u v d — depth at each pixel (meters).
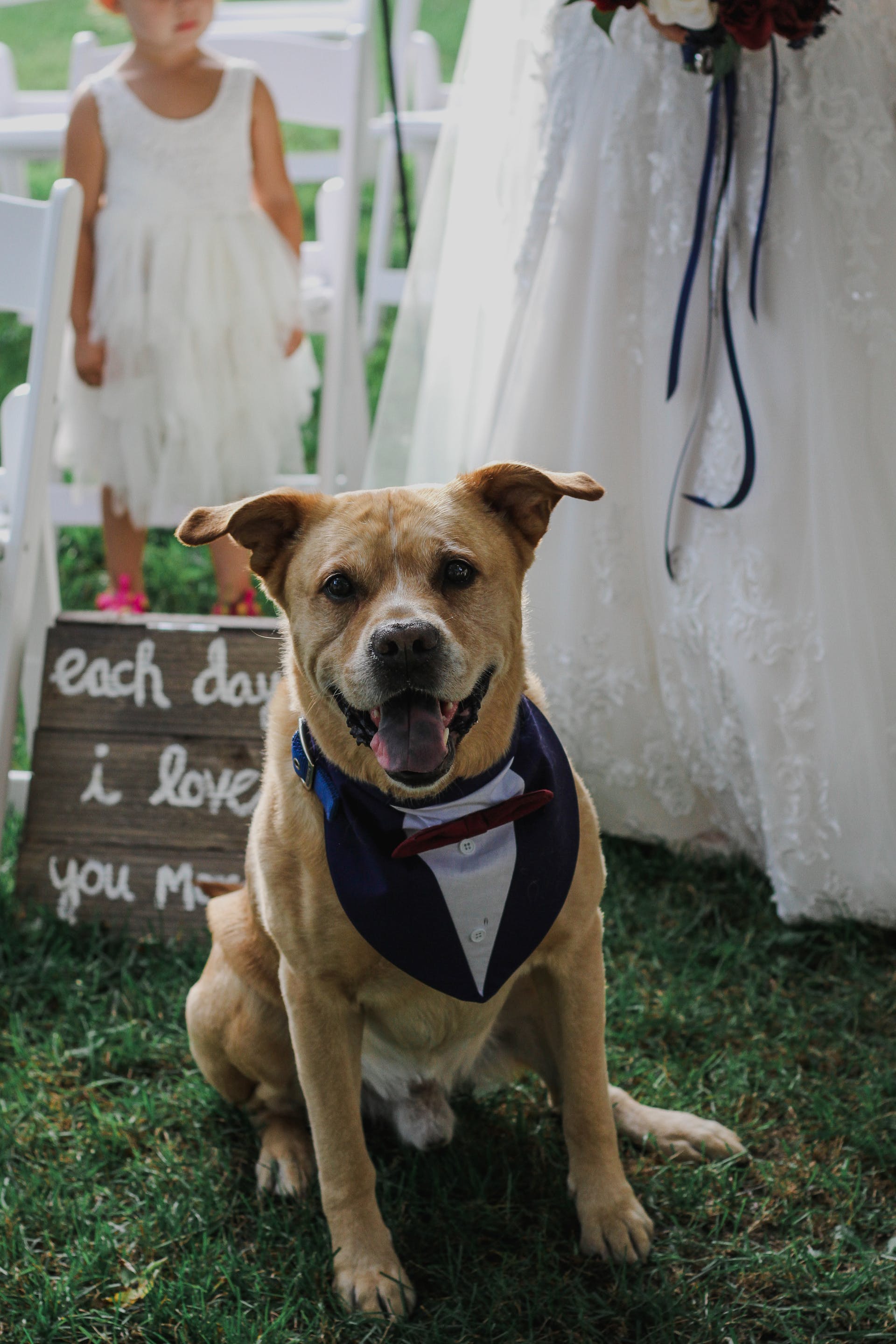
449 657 1.84
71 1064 2.74
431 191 3.61
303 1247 2.16
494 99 3.30
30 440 3.06
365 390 4.64
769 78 2.67
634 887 3.21
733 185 2.77
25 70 11.12
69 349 3.99
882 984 2.79
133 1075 2.72
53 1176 2.37
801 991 2.80
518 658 2.06
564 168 2.97
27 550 3.11
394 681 1.83
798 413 2.72
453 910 1.92
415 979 2.02
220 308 3.82
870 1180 2.26
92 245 3.80
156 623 3.26
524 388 3.08
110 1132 2.50
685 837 3.34
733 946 2.93
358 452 4.63
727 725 2.96
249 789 3.15
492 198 3.30
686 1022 2.70
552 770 2.03
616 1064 2.59
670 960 2.91
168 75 3.79
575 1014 2.11
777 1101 2.48
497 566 2.01
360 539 1.96
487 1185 2.28
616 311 2.94
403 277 5.96
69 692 3.25
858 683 2.75
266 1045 2.31
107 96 3.76
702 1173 2.24
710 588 2.90
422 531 1.95
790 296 2.70
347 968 2.01
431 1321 2.02
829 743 2.79
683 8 2.49
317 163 5.37
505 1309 2.02
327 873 1.97
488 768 2.00
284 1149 2.36
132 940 3.14
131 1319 2.06
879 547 2.71
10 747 3.19
